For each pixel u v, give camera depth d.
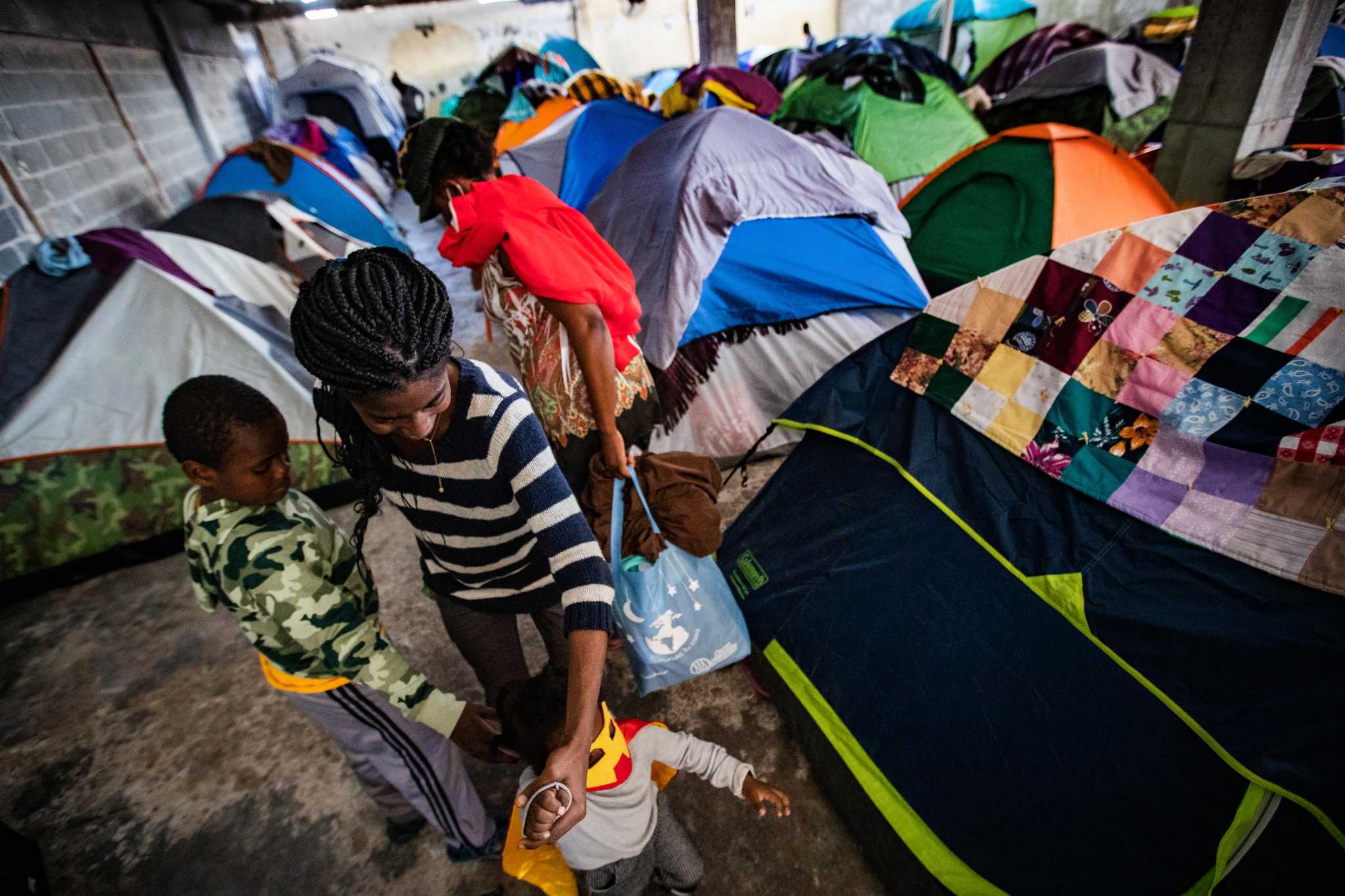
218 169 5.68
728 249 2.73
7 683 2.22
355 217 5.75
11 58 4.12
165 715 2.06
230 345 2.70
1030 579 1.41
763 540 1.97
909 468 1.71
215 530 0.98
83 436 2.55
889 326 2.79
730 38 6.34
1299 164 3.30
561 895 1.30
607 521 1.60
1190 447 1.28
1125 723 1.21
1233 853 1.03
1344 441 1.09
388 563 2.62
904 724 1.47
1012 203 3.44
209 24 9.02
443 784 1.32
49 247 2.56
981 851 1.28
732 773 1.30
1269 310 1.21
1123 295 1.41
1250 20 3.31
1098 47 5.61
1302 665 1.05
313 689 1.12
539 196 1.45
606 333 1.43
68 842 1.73
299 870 1.63
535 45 12.12
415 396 0.79
